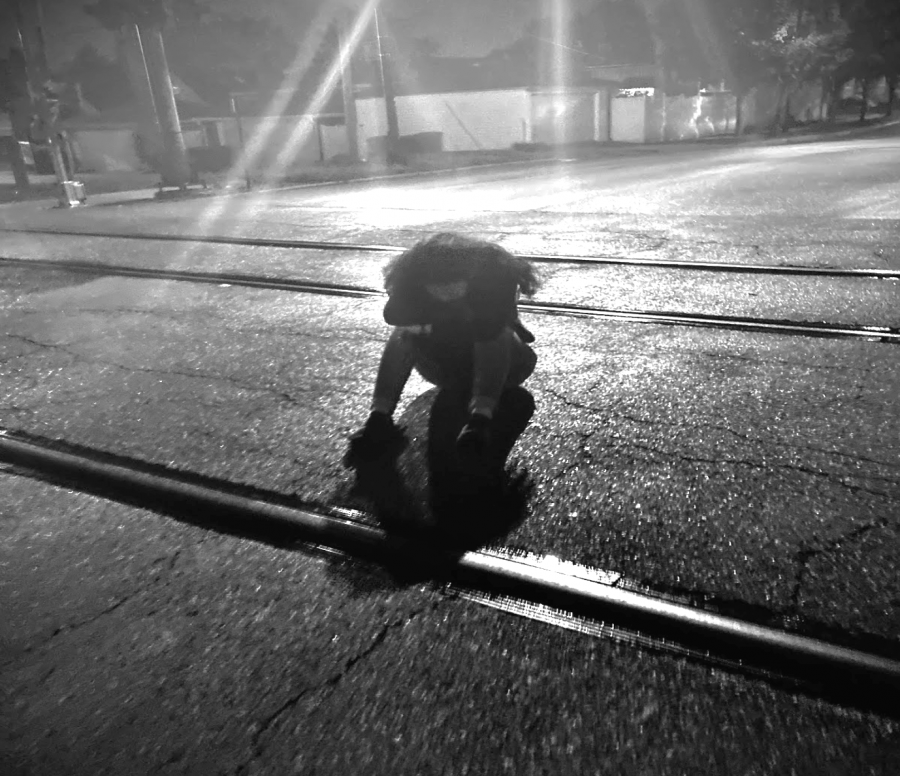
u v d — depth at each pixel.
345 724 1.54
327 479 2.62
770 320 4.38
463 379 2.82
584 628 1.80
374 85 42.66
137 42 17.59
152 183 22.30
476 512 2.35
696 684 1.62
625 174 17.58
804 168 16.62
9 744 1.53
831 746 1.45
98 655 1.78
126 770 1.45
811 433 2.85
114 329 4.87
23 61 14.09
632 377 3.52
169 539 2.29
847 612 1.82
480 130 41.72
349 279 6.03
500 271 2.55
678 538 2.17
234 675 1.69
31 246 8.98
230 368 3.96
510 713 1.55
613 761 1.43
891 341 3.92
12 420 3.31
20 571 2.15
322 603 1.94
